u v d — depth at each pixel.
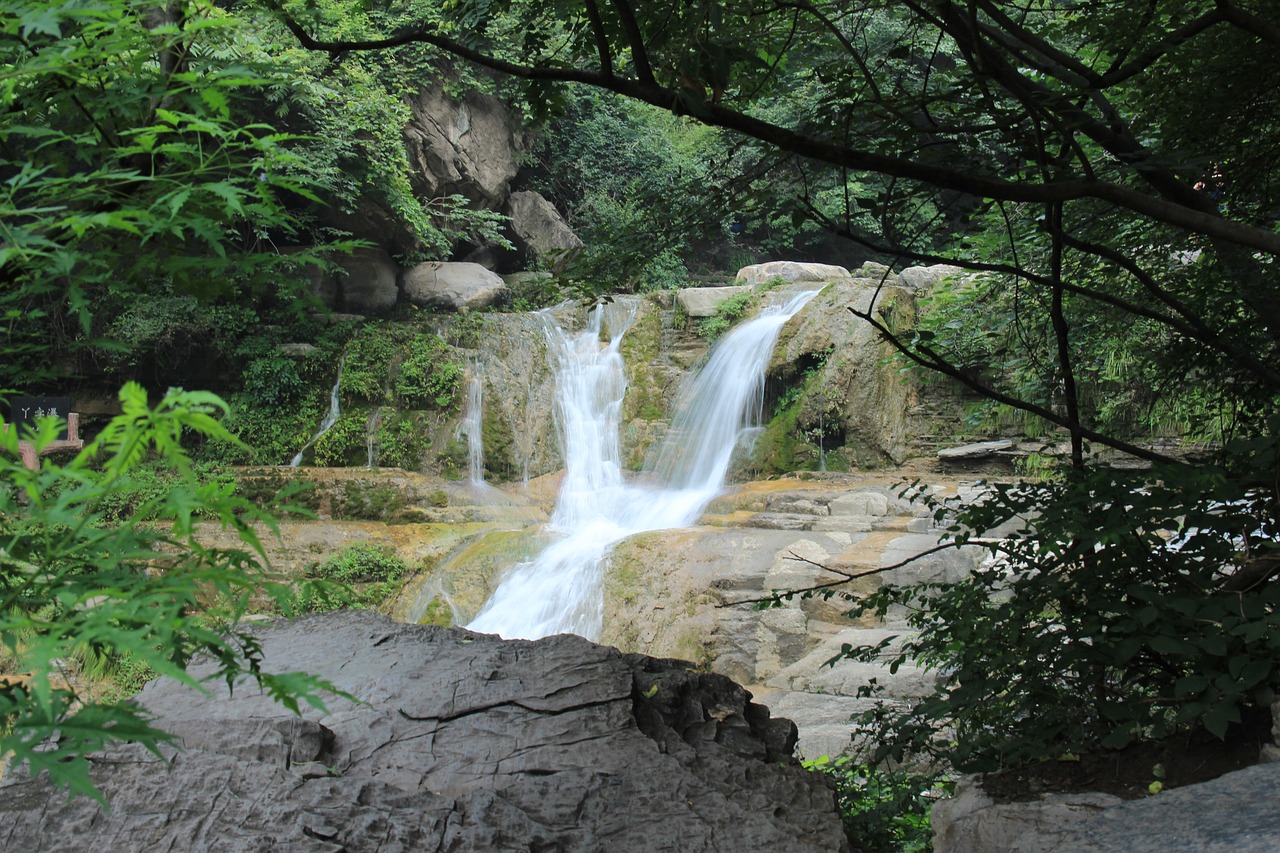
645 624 15.32
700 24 4.20
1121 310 7.15
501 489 21.95
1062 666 4.04
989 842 3.56
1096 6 5.30
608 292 6.34
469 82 24.89
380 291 24.39
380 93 22.03
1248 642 3.57
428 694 4.32
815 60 5.98
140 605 1.43
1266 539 4.02
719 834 3.58
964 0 5.04
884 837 5.12
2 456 1.51
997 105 5.36
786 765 4.30
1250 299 5.65
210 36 2.15
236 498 1.54
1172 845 2.90
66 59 1.72
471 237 27.36
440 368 23.12
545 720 4.17
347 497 19.84
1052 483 4.84
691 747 4.22
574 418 23.72
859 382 21.92
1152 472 4.14
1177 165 4.62
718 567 15.31
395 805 3.49
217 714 4.11
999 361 8.52
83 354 20.41
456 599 17.34
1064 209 6.52
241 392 22.48
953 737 7.24
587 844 3.47
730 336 23.70
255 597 14.96
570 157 31.16
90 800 3.28
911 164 4.01
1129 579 4.13
